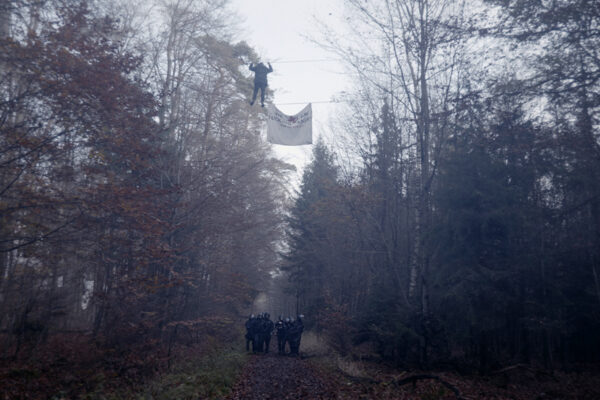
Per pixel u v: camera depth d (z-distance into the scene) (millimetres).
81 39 10938
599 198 13430
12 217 10820
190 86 17781
